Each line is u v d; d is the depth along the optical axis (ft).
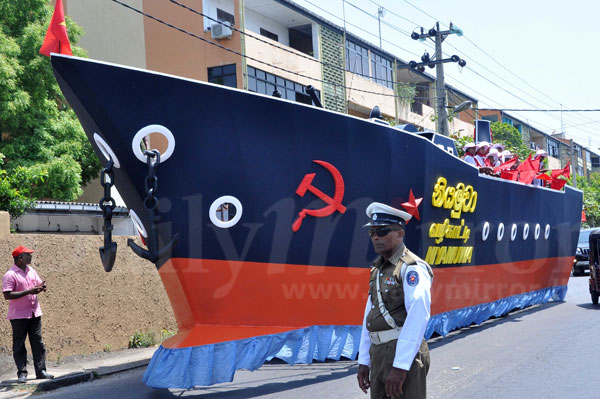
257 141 26.78
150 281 38.78
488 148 46.62
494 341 36.76
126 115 23.70
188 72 80.74
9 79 58.80
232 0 84.84
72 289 33.99
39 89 63.00
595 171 305.53
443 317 36.88
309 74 89.92
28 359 31.30
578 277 99.86
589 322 43.47
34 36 62.64
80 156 65.57
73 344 33.65
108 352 35.12
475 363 30.73
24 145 60.44
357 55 101.96
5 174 43.80
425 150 34.17
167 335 38.86
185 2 81.05
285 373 28.99
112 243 24.68
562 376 27.61
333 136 29.27
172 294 26.89
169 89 24.31
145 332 38.04
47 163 59.11
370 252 31.22
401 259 14.57
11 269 28.27
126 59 84.07
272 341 27.32
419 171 33.65
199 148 25.29
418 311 13.85
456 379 27.48
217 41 79.41
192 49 80.64
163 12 82.43
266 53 82.17
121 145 23.94
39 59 62.13
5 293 27.63
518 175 49.01
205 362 25.36
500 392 25.18
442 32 79.71
